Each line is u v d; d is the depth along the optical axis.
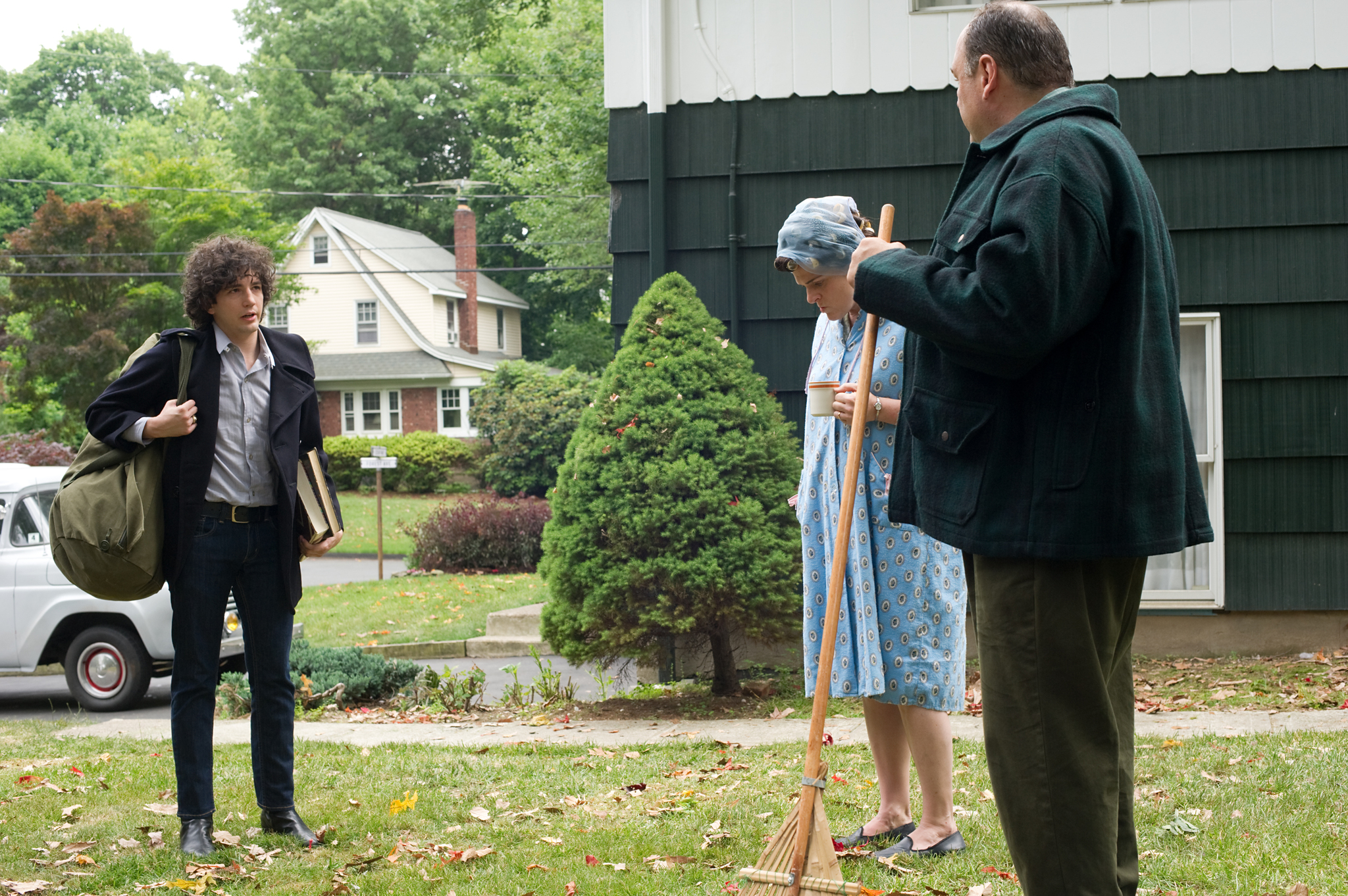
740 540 6.23
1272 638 7.36
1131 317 2.04
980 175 2.23
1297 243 7.29
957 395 2.17
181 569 3.64
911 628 3.39
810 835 2.59
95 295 30.48
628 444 6.52
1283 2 7.27
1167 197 7.40
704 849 3.54
